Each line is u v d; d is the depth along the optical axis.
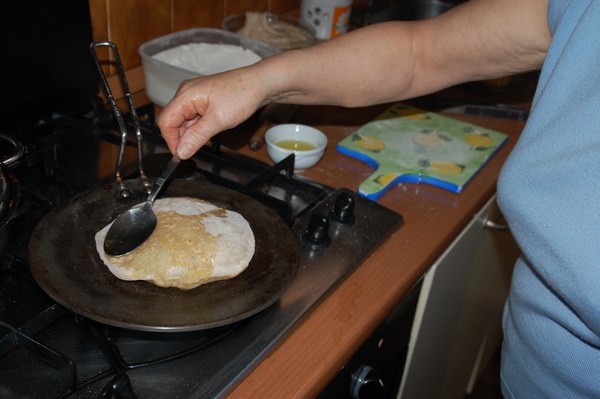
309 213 0.76
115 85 1.02
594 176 0.53
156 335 0.58
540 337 0.68
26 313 0.60
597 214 0.53
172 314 0.56
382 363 0.80
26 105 0.85
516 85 1.24
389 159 0.94
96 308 0.55
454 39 0.77
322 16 1.37
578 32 0.57
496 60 0.76
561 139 0.56
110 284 0.59
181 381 0.54
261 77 0.70
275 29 1.25
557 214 0.56
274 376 0.57
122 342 0.58
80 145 0.86
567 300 0.58
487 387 1.67
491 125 1.12
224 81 0.67
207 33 1.10
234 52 1.09
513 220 0.62
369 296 0.68
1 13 0.77
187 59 1.03
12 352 0.56
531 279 0.67
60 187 0.78
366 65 0.78
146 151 0.87
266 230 0.68
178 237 0.61
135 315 0.55
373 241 0.74
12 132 0.84
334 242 0.73
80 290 0.57
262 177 0.79
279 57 0.73
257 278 0.61
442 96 1.18
